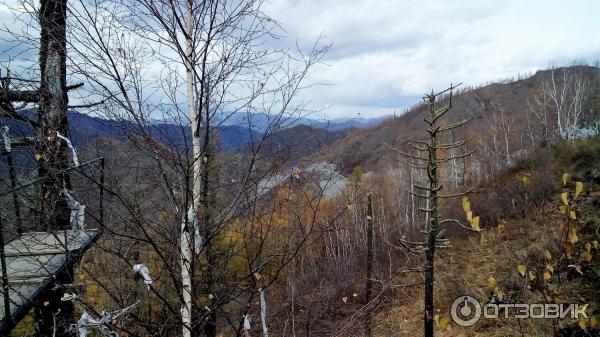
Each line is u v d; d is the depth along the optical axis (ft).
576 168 43.88
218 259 11.25
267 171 10.69
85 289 12.23
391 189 84.02
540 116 116.26
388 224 60.03
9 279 12.25
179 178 10.01
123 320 10.70
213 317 11.71
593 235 21.67
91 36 8.82
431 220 21.91
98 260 11.55
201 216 10.59
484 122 172.35
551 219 31.81
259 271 11.09
